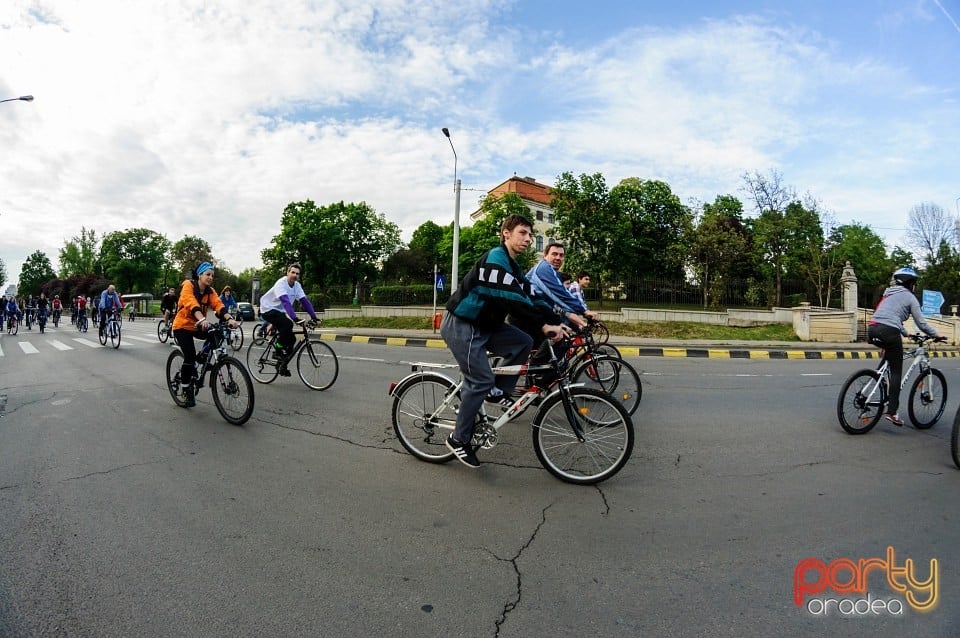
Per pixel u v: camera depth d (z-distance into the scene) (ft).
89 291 213.66
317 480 11.94
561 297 17.79
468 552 8.75
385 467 12.83
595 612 7.14
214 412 18.49
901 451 15.07
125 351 38.83
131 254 237.45
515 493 11.30
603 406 11.92
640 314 65.05
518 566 8.32
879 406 17.22
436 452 13.29
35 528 9.48
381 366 30.53
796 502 11.06
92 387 23.41
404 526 9.67
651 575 8.12
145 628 6.70
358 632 6.65
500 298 11.21
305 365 23.34
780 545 9.16
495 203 147.43
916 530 9.81
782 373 32.86
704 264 82.43
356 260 166.71
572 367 18.45
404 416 13.70
